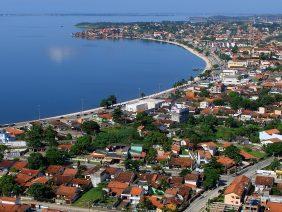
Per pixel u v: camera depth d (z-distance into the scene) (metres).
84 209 191.88
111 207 192.50
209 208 186.62
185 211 189.12
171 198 194.62
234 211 181.12
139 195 199.38
